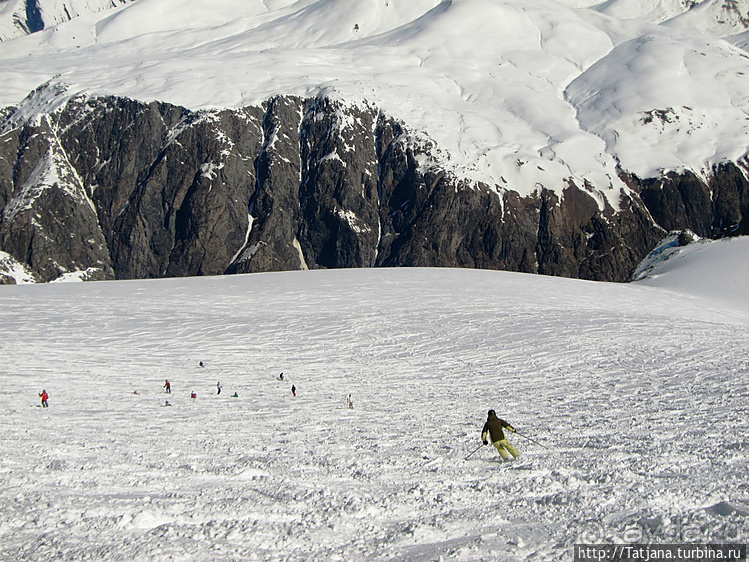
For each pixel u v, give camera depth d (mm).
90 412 24438
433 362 39750
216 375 36344
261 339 47969
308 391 31234
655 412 20281
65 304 62406
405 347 44781
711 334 46344
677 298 75438
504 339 46219
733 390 24031
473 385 31828
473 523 8914
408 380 34125
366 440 17625
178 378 35156
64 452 15766
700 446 13484
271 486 11672
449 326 51594
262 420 22828
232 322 53969
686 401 22297
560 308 60719
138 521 9266
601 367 35156
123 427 20812
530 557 7355
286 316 56500
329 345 45906
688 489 9672
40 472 13125
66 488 11633
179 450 16172
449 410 24469
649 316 56688
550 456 13703
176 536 8633
